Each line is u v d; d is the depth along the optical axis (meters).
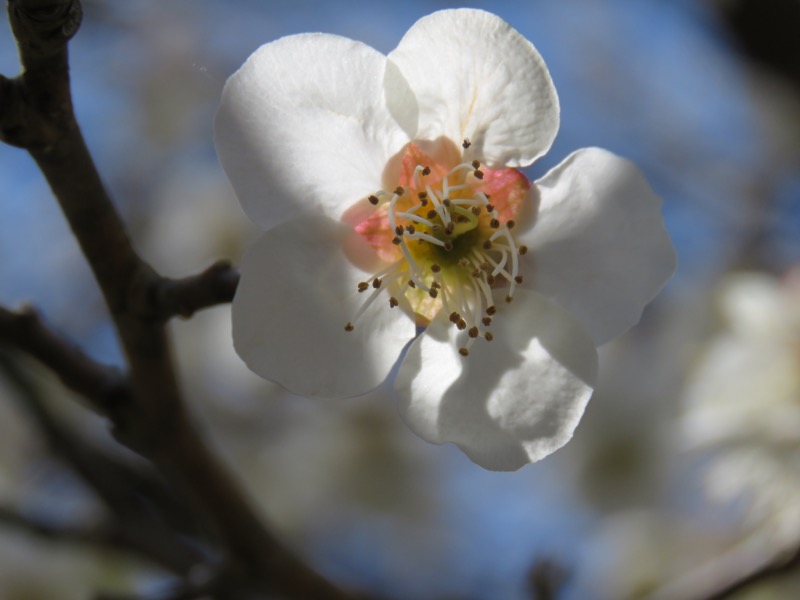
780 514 0.19
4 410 0.20
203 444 0.14
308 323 0.13
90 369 0.14
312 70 0.13
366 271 0.13
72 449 0.17
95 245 0.13
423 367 0.14
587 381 0.13
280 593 0.15
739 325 0.20
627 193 0.13
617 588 0.21
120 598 0.15
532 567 0.15
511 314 0.14
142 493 0.17
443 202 0.13
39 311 0.14
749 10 0.20
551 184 0.13
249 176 0.13
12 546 0.19
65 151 0.13
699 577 0.16
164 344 0.14
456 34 0.13
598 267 0.13
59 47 0.12
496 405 0.13
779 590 0.18
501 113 0.13
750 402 0.20
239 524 0.15
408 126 0.13
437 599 0.20
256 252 0.13
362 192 0.13
